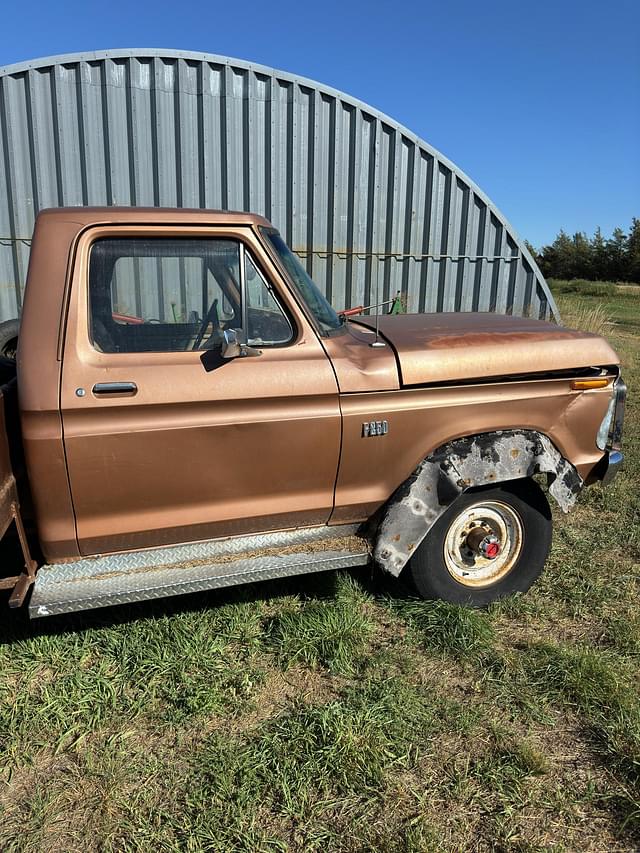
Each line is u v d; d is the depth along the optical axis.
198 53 7.63
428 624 3.26
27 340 2.59
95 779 2.38
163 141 7.81
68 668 2.95
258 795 2.30
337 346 3.02
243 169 8.14
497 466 3.20
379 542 3.11
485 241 9.42
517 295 9.85
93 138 7.66
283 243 3.16
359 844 2.11
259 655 3.08
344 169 8.51
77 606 2.69
